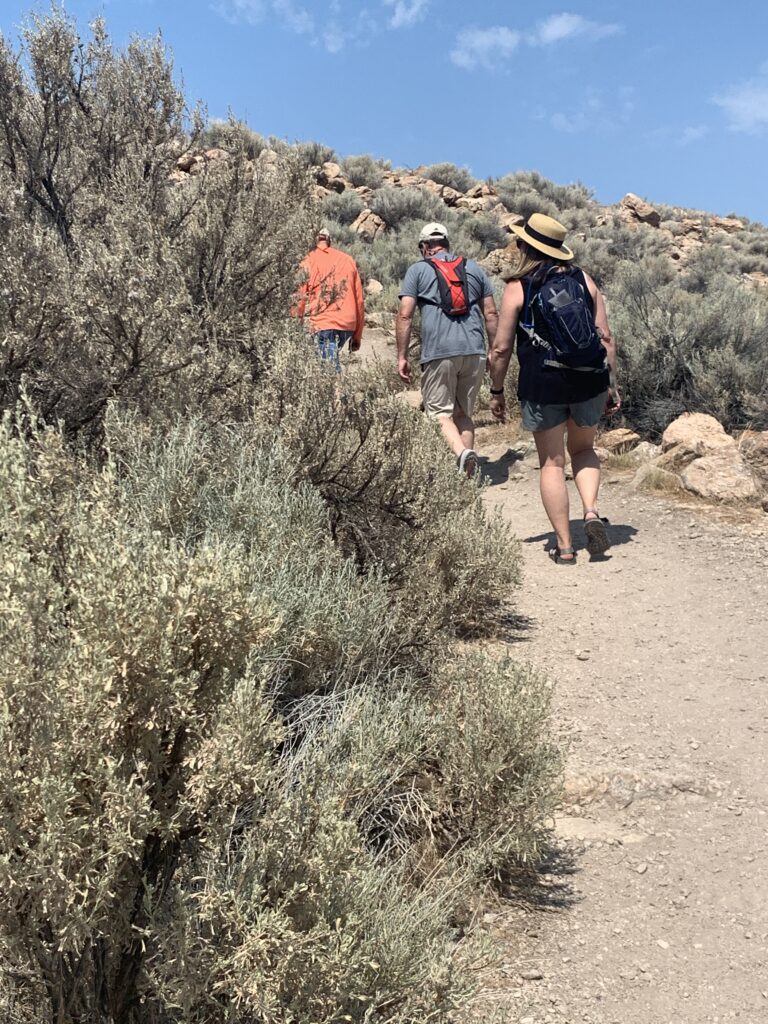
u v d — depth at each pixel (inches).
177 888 79.4
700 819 144.3
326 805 87.3
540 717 130.2
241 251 235.1
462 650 185.5
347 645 134.5
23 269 160.9
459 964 94.6
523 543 277.7
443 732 131.3
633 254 1357.0
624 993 107.0
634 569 251.9
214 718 85.0
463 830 127.1
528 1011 102.6
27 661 75.7
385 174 1530.5
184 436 153.7
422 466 183.8
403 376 309.0
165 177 277.0
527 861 128.0
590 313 245.8
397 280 912.3
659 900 125.0
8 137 257.4
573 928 118.5
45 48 260.5
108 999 80.1
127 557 84.3
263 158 272.2
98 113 275.3
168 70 284.7
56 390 163.0
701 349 393.4
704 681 189.2
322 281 280.4
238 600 84.7
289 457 168.6
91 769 76.6
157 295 171.9
